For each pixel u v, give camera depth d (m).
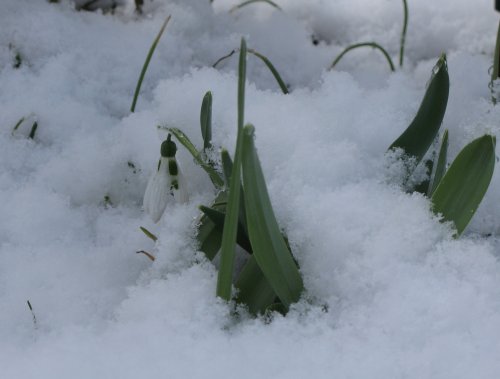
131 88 0.74
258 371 0.53
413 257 0.56
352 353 0.53
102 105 0.72
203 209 0.57
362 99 0.64
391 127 0.63
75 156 0.66
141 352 0.54
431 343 0.53
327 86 0.65
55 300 0.59
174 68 0.75
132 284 0.60
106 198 0.65
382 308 0.55
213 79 0.65
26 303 0.59
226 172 0.57
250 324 0.55
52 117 0.70
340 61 0.78
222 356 0.53
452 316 0.54
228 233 0.53
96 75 0.73
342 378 0.52
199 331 0.55
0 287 0.60
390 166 0.59
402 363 0.53
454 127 0.64
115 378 0.53
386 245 0.56
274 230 0.54
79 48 0.75
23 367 0.54
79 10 0.80
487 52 0.78
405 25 0.75
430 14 0.81
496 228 0.61
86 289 0.60
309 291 0.56
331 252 0.57
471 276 0.56
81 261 0.61
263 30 0.79
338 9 0.82
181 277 0.57
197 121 0.64
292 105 0.64
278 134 0.62
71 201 0.65
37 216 0.63
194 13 0.79
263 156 0.61
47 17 0.75
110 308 0.59
